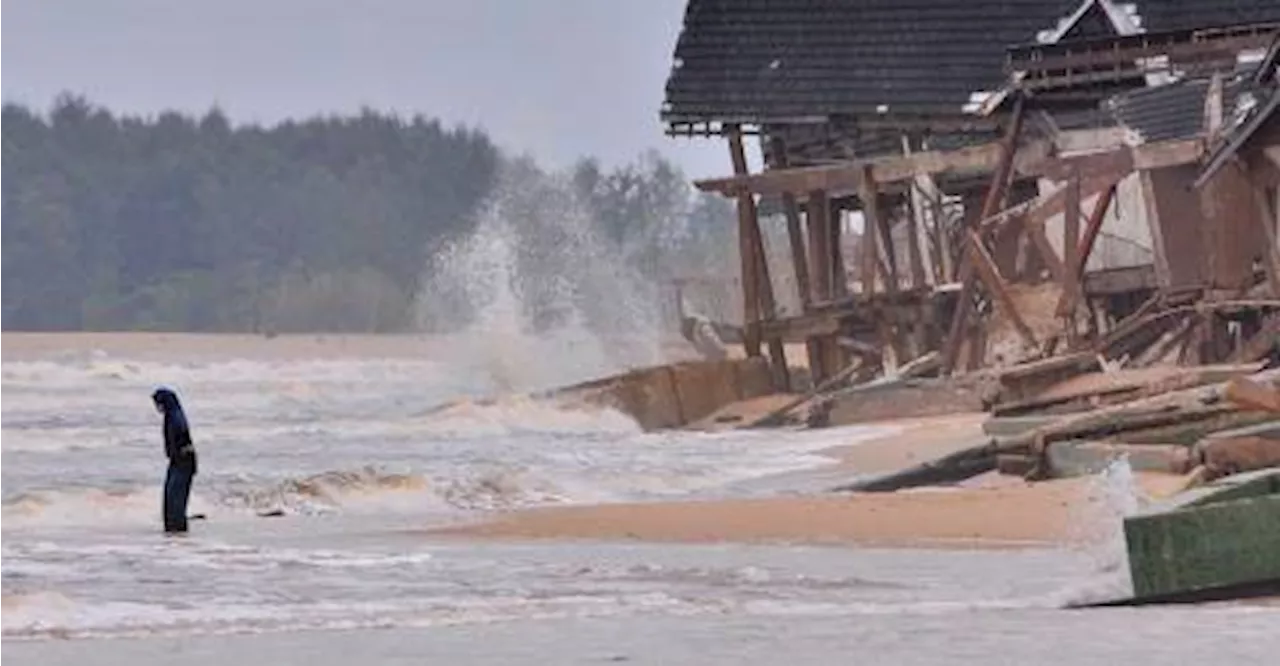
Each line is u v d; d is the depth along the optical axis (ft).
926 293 582.76
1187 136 597.52
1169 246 530.27
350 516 298.97
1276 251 485.56
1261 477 183.73
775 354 610.65
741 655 148.66
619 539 248.52
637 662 146.20
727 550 233.96
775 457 406.82
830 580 203.10
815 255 623.36
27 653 154.20
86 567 218.38
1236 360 483.10
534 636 161.07
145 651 155.02
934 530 249.75
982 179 615.98
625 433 523.70
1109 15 605.31
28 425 561.84
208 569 216.95
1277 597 175.52
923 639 155.02
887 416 517.55
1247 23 588.91
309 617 176.76
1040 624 162.81
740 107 639.76
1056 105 559.38
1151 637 153.48
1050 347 523.70
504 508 307.78
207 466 391.04
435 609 182.29
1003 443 321.52
